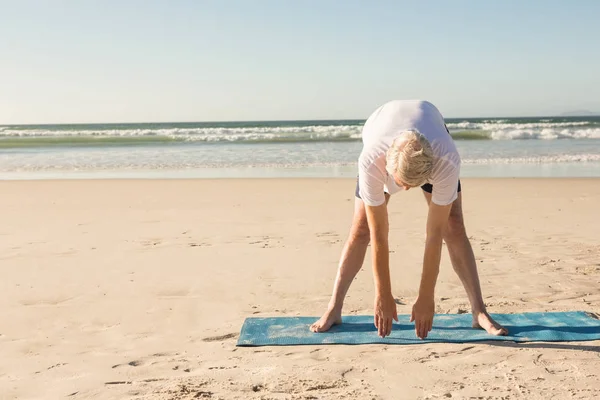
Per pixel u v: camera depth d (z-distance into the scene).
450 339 3.32
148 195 10.05
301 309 3.99
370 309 3.98
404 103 2.94
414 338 3.36
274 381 2.80
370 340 3.34
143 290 4.44
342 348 3.24
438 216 2.81
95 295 4.32
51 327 3.66
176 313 3.92
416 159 2.41
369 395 2.64
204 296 4.29
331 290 4.40
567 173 13.16
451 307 3.97
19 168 16.38
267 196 9.70
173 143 25.84
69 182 12.13
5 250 5.80
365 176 2.77
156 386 2.77
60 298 4.26
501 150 19.34
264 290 4.41
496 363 2.98
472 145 21.55
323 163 16.36
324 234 6.42
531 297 4.15
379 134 2.79
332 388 2.72
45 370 2.99
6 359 3.15
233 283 4.60
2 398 2.67
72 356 3.19
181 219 7.53
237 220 7.39
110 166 16.56
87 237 6.41
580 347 3.17
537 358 3.03
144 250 5.75
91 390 2.74
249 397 2.63
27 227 7.08
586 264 4.99
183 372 2.95
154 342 3.39
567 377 2.79
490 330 3.39
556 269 4.85
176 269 5.03
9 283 4.65
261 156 18.81
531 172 13.45
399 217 7.32
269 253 5.56
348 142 24.53
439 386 2.72
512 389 2.67
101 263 5.25
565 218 7.23
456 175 2.74
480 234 6.30
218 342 3.39
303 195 9.77
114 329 3.62
